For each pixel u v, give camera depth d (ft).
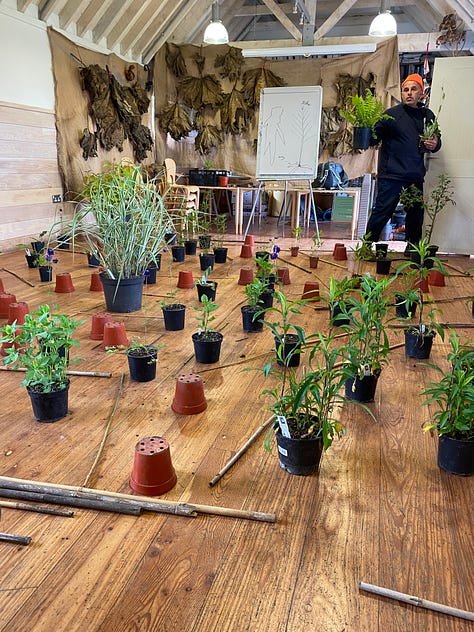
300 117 20.44
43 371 5.97
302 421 5.14
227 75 24.34
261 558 3.94
